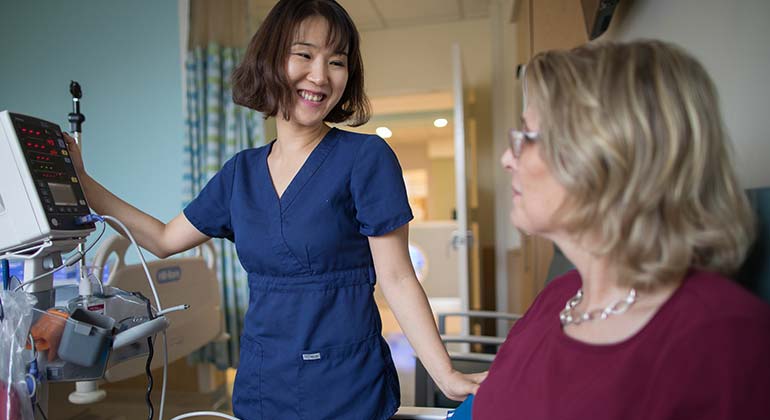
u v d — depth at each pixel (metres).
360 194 0.88
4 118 0.83
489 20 3.79
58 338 0.78
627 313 0.51
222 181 1.00
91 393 1.50
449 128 6.66
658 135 0.46
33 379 0.78
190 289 1.93
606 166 0.48
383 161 0.89
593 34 1.45
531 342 0.63
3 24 3.03
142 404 2.17
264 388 0.89
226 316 2.64
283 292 0.89
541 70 0.54
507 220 3.53
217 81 2.71
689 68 0.48
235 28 2.77
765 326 0.41
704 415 0.41
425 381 1.60
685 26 1.00
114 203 1.02
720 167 0.48
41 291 0.87
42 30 2.98
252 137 2.76
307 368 0.87
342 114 1.02
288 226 0.88
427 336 0.86
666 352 0.44
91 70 2.92
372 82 3.95
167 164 2.83
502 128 3.50
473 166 3.83
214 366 2.61
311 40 0.85
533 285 2.39
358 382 0.87
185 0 2.74
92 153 2.92
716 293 0.45
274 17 0.87
